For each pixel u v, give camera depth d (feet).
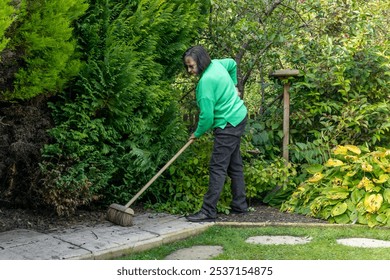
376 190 17.54
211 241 16.07
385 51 21.91
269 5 22.56
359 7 22.71
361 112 20.44
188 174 19.89
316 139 21.74
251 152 20.34
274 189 20.63
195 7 20.31
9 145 16.56
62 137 16.69
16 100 16.44
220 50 22.53
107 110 17.62
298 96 21.77
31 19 15.24
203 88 17.62
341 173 19.01
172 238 16.06
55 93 16.69
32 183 17.17
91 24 17.15
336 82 20.92
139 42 18.24
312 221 18.16
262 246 15.58
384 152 18.54
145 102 18.21
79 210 18.38
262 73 24.22
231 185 19.10
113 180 18.95
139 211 18.92
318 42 21.94
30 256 13.82
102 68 16.97
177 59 19.93
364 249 15.17
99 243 14.98
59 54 15.55
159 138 19.33
